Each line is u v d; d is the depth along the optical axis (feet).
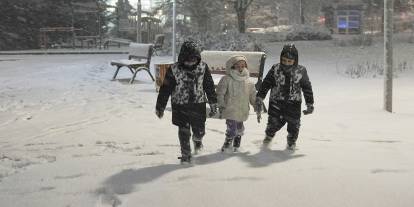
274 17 232.73
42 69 79.77
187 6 146.72
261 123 35.37
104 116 38.40
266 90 25.23
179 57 22.63
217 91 25.00
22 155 25.59
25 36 146.82
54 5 156.35
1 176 21.45
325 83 61.00
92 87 56.85
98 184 19.42
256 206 16.62
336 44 114.42
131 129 32.86
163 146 27.43
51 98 48.55
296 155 24.44
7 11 146.20
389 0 40.24
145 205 16.89
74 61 95.71
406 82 61.00
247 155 24.40
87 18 164.96
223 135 30.89
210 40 112.16
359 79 64.03
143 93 51.72
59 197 18.01
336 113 40.60
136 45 64.75
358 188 18.38
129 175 20.65
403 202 16.81
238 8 135.74
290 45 24.68
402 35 137.59
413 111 42.01
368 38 115.55
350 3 206.90
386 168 21.49
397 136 30.63
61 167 22.45
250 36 118.42
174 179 19.98
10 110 41.88
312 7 211.61
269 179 19.72
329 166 21.89
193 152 25.08
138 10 107.45
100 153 25.73
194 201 17.17
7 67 84.28
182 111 22.65
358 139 29.66
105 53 120.98
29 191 18.86
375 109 42.42
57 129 33.30
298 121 25.23
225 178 19.95
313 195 17.62
